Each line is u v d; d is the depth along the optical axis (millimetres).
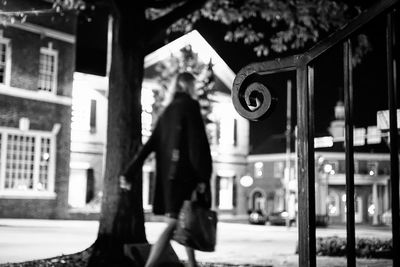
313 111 2041
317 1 11344
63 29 24953
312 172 2033
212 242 4418
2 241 12438
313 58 2012
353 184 1967
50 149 24266
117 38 8305
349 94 1968
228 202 36938
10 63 22797
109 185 7930
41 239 13617
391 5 1770
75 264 7156
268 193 54531
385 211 51562
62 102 24766
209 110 18406
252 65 2158
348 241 1958
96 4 9109
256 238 19938
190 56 16938
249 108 2156
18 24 22734
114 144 8031
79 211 25375
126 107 8094
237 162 37469
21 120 22953
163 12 11820
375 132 11250
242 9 11703
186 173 4418
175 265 6262
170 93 4641
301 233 2021
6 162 22594
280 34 12148
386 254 10633
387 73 1821
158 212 4523
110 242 7613
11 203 22406
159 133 4559
